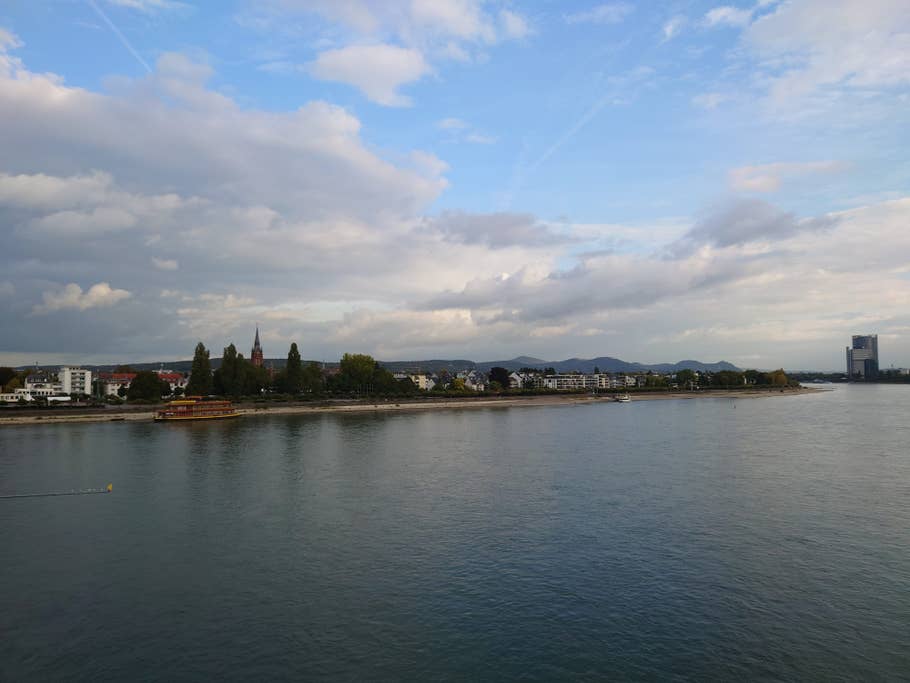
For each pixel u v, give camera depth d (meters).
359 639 39.75
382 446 126.38
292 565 52.75
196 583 49.03
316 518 67.25
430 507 71.69
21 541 59.91
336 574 50.62
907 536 59.38
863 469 93.62
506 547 56.81
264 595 46.56
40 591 47.75
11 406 197.12
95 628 41.62
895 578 48.88
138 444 129.38
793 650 37.97
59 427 167.88
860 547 56.22
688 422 180.12
